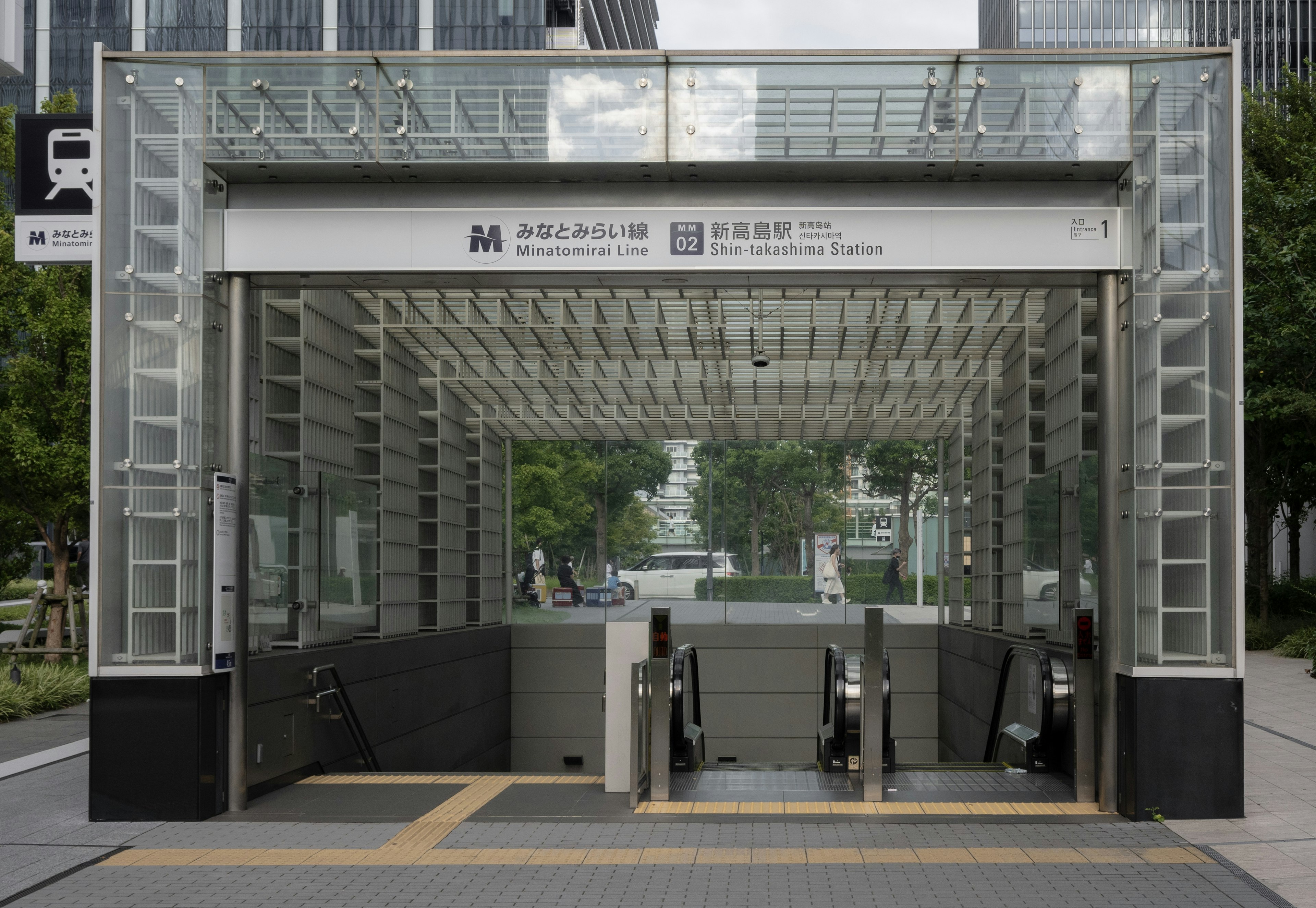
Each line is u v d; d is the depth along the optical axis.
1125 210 6.73
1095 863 5.58
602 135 6.83
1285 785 7.42
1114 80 6.71
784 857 5.70
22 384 14.42
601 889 5.20
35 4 41.84
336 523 9.46
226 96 6.91
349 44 41.44
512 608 17.45
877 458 17.41
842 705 8.03
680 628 17.34
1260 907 4.89
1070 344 9.16
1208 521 6.54
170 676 6.67
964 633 13.92
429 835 6.22
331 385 9.88
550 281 7.18
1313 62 20.25
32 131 8.25
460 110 6.86
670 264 6.90
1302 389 15.98
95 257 6.84
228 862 5.71
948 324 11.20
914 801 6.96
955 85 6.74
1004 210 6.80
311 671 8.46
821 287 7.25
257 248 6.96
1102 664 6.73
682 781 7.65
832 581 17.25
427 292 10.35
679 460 17.70
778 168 6.80
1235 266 6.59
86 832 6.36
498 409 16.30
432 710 12.38
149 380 6.84
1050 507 8.92
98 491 6.75
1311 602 18.98
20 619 22.44
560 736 17.17
